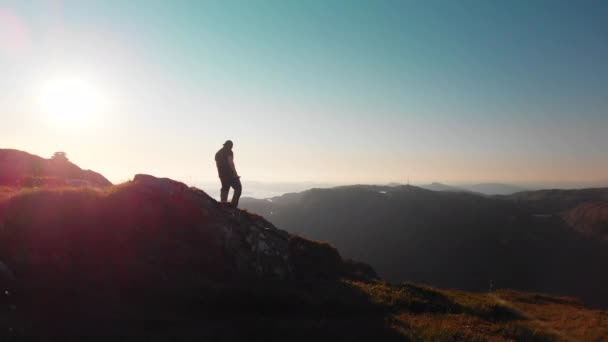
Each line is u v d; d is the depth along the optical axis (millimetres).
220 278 11258
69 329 6383
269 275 12969
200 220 12883
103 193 11938
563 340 9852
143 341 6344
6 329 5816
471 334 9094
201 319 8133
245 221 14562
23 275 8172
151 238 11266
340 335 7840
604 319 13219
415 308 11688
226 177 15445
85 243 9906
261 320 8289
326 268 15875
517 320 11859
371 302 11328
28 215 9742
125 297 8469
